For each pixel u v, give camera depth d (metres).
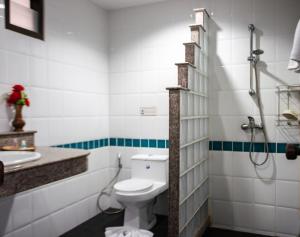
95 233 2.57
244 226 2.70
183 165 2.06
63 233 2.54
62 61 2.54
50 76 2.41
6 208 2.00
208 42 2.78
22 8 2.18
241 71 2.68
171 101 1.95
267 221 2.62
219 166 2.78
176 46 2.91
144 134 3.06
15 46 2.08
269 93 2.58
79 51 2.76
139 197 2.38
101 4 3.03
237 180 2.71
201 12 2.57
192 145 2.29
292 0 2.50
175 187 1.95
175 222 1.95
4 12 2.00
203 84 2.62
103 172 3.13
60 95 2.52
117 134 3.20
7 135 1.89
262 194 2.63
